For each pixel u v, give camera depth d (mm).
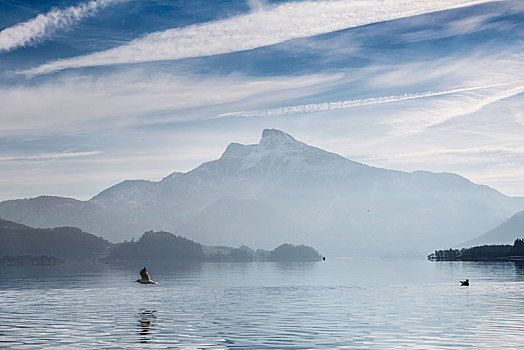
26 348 49531
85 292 113812
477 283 133625
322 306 83188
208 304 87250
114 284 142750
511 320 65312
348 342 51906
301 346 50312
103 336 55656
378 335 55531
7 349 49156
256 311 77062
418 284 134125
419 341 52000
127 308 81562
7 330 59531
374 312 74688
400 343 51156
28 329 60250
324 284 139375
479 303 84812
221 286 133375
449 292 107375
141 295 105750
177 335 56281
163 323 64938
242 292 113125
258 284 141750
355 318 68562
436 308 78562
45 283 149750
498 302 86125
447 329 58844
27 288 128125
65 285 139375
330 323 64375
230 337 55000
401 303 86500
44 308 81938
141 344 51344
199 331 58844
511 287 119000
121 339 53938
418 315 70750
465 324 62281
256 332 57938
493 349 48031
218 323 64875
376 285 132625
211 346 50500
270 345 50812
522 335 54781
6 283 151750
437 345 49938
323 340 53094
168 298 99000
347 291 113625
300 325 62938
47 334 56844
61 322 65938
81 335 56281
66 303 89812
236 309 79562
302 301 91812
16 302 91562
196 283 147250
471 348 48500
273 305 85312
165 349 49094
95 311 77562
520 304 82875
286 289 121500
